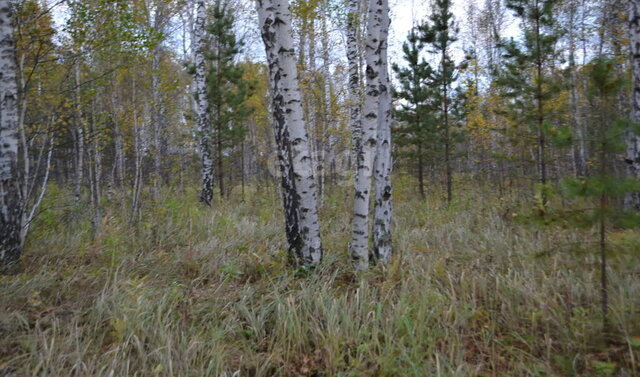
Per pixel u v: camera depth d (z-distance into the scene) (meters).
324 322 4.02
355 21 9.98
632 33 7.20
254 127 21.66
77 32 6.61
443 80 12.36
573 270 4.64
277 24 4.86
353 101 10.14
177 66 15.23
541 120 8.20
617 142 3.38
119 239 6.09
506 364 3.43
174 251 6.12
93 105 8.54
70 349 3.42
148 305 4.02
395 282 4.80
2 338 3.51
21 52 6.06
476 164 16.62
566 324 3.82
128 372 3.18
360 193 5.28
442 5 11.98
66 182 13.73
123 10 6.79
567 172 12.05
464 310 4.09
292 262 5.27
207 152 11.65
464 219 8.34
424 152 13.06
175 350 3.43
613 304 3.98
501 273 5.11
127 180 11.75
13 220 5.14
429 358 3.36
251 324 4.00
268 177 15.43
